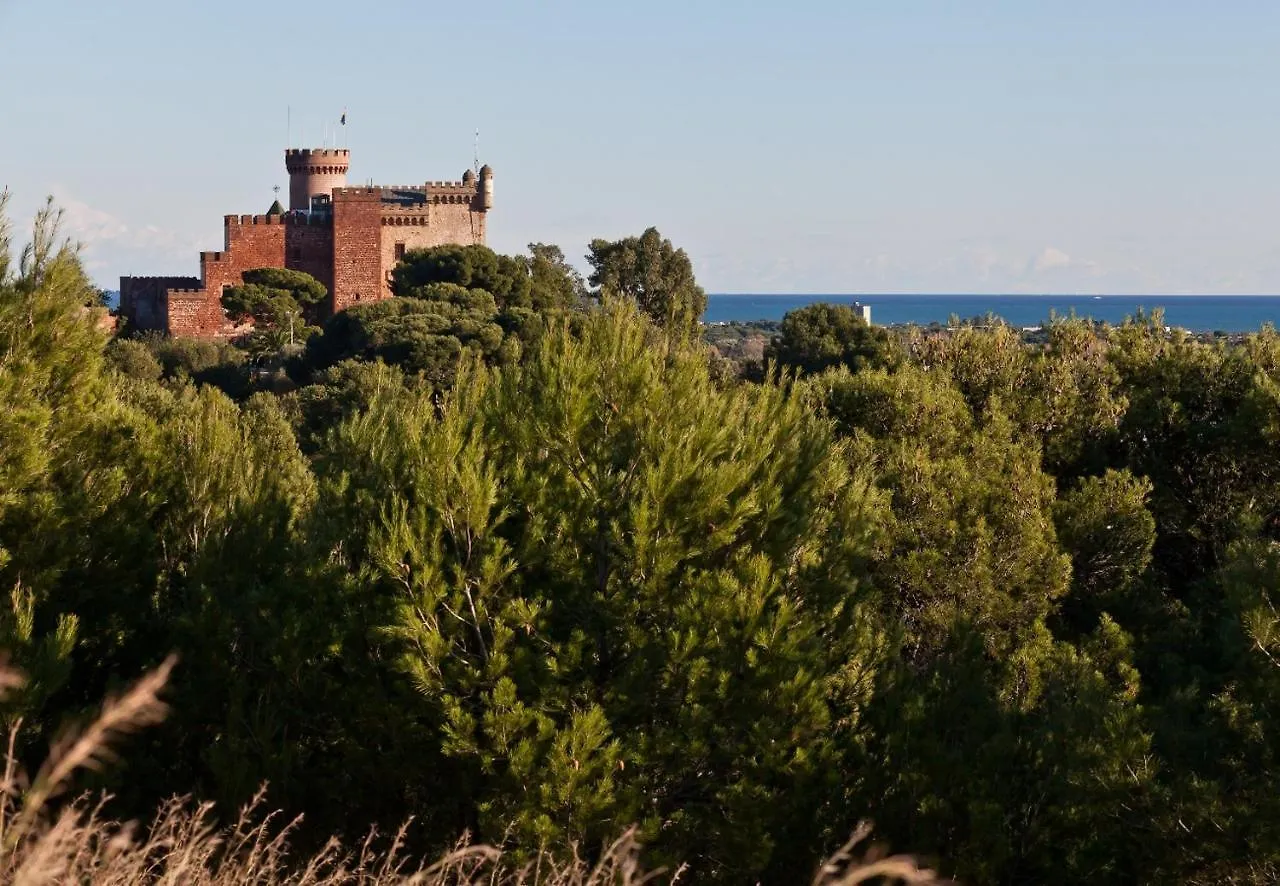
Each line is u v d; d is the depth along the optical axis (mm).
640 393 23078
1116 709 20844
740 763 21172
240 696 23312
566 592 22328
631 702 21391
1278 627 19875
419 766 22344
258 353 176625
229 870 15414
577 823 19859
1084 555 34625
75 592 25516
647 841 20500
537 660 21547
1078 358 42156
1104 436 39719
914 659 30250
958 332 43125
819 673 21766
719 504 22000
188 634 24609
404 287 197625
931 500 32562
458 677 21297
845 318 129250
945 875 19938
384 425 27250
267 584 25828
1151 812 19734
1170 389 40812
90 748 12000
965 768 21188
